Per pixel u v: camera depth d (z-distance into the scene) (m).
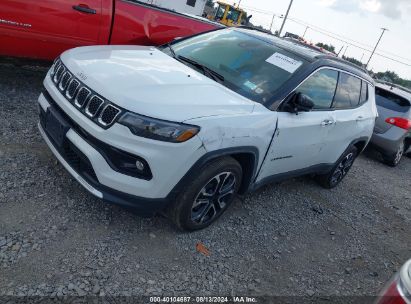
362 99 5.44
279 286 3.34
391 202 6.47
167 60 3.93
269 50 4.26
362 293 3.64
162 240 3.31
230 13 29.33
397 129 8.50
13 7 4.65
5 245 2.75
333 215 5.10
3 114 4.56
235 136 3.19
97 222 3.26
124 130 2.79
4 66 6.01
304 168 4.64
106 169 2.88
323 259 3.99
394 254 4.63
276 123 3.62
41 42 5.03
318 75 4.23
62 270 2.70
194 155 2.95
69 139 3.04
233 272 3.28
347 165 5.86
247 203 4.48
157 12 5.99
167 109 2.90
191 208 3.24
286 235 4.16
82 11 5.15
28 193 3.34
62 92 3.22
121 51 3.87
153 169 2.86
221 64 4.04
